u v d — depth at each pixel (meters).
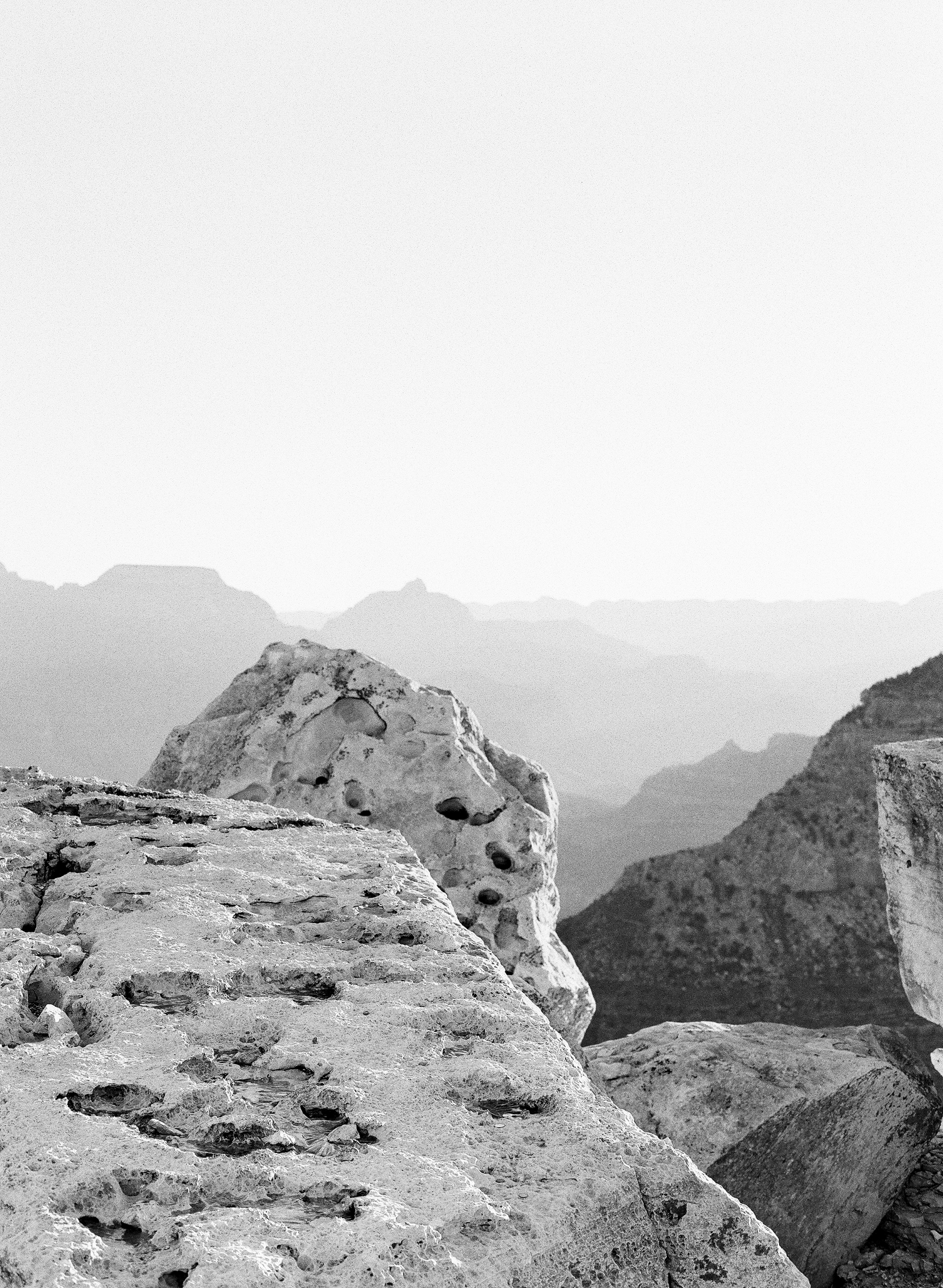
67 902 4.31
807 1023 45.66
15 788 6.02
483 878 8.72
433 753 9.06
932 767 6.55
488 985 3.41
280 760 9.20
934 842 6.52
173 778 9.50
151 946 3.65
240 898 4.25
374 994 3.30
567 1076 2.77
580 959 52.84
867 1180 7.30
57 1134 2.40
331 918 4.09
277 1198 2.21
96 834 5.18
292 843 5.20
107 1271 1.98
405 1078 2.72
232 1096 2.64
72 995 3.27
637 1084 7.38
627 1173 2.30
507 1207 2.14
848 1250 7.28
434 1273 1.95
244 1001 3.23
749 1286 2.23
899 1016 44.16
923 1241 7.22
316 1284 1.91
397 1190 2.19
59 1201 2.15
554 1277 2.04
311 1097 2.64
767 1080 7.12
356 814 8.95
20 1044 2.97
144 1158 2.31
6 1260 1.99
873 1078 7.16
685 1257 2.24
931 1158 8.05
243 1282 1.85
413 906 4.18
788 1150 6.98
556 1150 2.39
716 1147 6.81
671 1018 48.16
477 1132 2.45
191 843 5.09
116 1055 2.85
